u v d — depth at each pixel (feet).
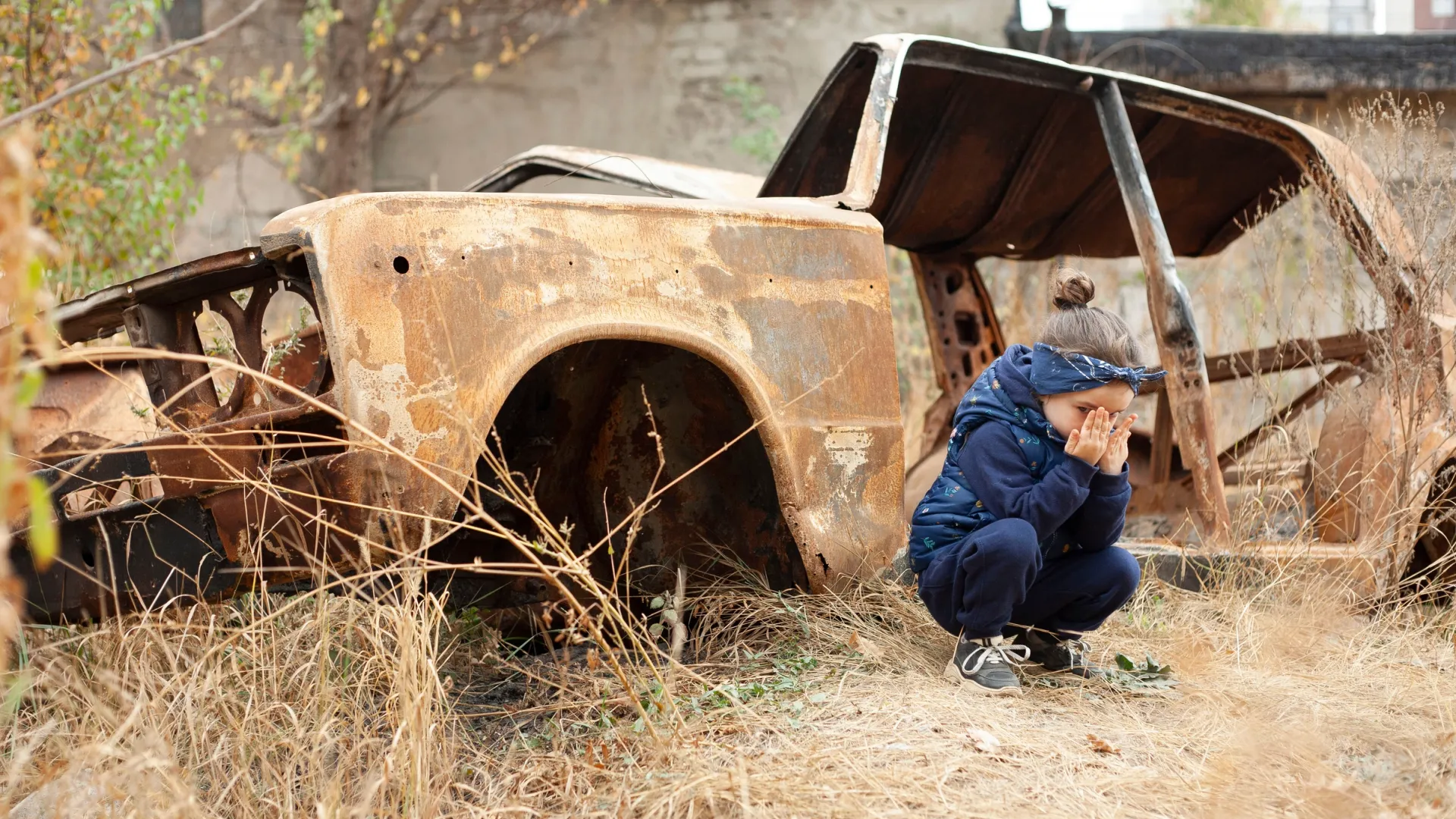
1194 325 12.44
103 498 8.57
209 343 10.68
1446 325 12.49
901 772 7.29
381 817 6.97
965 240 17.54
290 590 9.13
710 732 8.11
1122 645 10.53
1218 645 10.31
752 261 9.69
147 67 19.53
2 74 17.62
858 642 9.58
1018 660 9.32
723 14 36.09
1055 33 30.66
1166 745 8.01
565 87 37.01
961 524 9.20
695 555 10.82
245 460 7.95
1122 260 28.27
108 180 18.75
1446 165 12.87
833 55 35.42
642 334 8.86
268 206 35.65
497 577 10.54
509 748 8.39
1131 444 17.35
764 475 10.44
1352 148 14.58
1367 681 9.43
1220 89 29.96
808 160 13.41
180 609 8.77
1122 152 13.50
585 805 7.25
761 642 10.14
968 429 9.45
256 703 7.87
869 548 10.14
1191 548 12.06
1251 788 7.02
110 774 6.55
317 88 31.45
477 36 37.19
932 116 14.39
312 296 7.87
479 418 8.01
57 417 12.31
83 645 8.72
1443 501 12.10
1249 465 14.82
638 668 9.29
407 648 7.55
